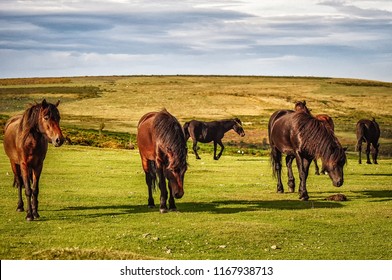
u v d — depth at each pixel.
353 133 78.81
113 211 18.45
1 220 16.80
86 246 13.98
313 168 34.78
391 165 36.28
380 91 192.00
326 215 17.91
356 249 14.25
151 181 19.12
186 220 16.86
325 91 188.12
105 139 57.12
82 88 190.25
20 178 18.16
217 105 144.38
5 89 186.25
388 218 17.62
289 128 20.95
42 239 14.56
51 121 16.05
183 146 17.19
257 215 17.73
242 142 66.19
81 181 25.80
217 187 24.44
